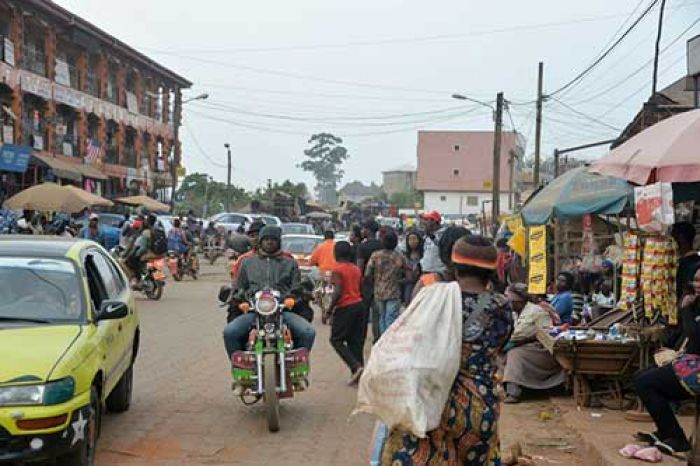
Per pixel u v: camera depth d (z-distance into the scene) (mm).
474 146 80375
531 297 10297
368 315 12680
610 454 6707
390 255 11781
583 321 11836
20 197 24672
